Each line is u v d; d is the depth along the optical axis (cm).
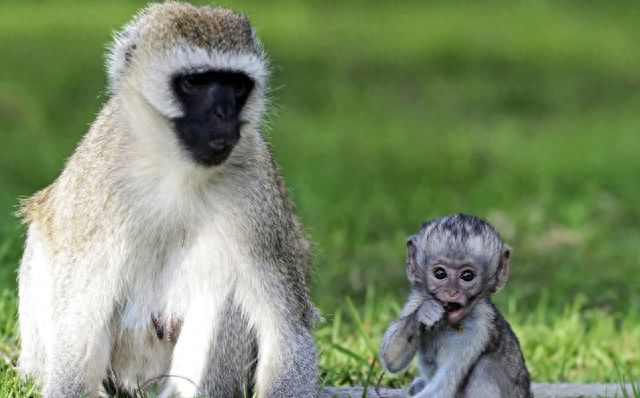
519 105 3016
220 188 869
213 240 870
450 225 884
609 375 1109
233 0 3984
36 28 3425
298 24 3744
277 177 935
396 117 2836
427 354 892
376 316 1320
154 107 845
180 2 945
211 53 845
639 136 2642
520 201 1995
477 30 3812
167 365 923
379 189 2036
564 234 1786
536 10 4184
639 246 1700
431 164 2302
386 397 962
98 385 881
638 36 3878
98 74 2922
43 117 2544
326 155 2348
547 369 1128
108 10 3769
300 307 921
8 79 2805
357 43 3528
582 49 3634
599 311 1348
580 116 2923
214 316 884
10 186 1850
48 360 922
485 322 874
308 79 3086
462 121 2830
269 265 887
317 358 930
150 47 862
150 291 891
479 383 866
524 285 1480
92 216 858
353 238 1698
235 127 848
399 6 4169
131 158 857
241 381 909
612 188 2130
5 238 1421
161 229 872
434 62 3369
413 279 902
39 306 950
